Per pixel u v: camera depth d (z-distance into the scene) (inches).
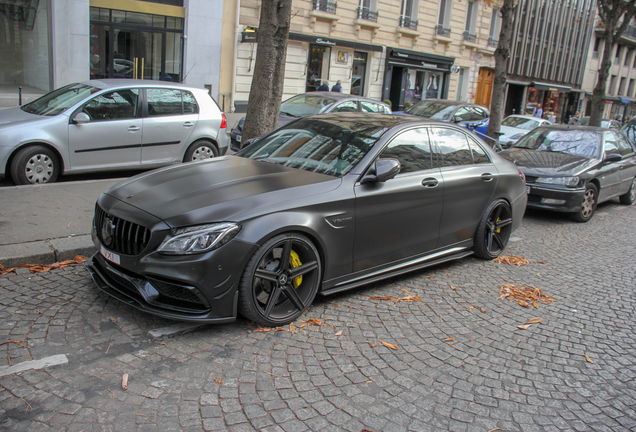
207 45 692.1
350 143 176.4
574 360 140.8
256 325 144.9
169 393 110.1
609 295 196.7
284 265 142.2
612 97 1788.9
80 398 105.7
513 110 1437.0
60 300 150.0
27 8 549.6
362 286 184.2
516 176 231.6
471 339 148.4
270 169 167.2
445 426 106.6
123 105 301.6
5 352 120.3
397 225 173.9
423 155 189.0
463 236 208.8
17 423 96.4
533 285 200.8
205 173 162.2
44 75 577.0
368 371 125.6
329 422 104.5
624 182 385.7
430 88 1103.0
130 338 131.9
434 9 1021.2
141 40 645.3
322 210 149.0
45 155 271.4
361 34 896.3
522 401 118.4
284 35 278.7
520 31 1327.5
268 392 113.3
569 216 350.0
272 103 286.0
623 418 114.9
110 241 141.6
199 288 128.7
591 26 1632.6
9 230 192.7
